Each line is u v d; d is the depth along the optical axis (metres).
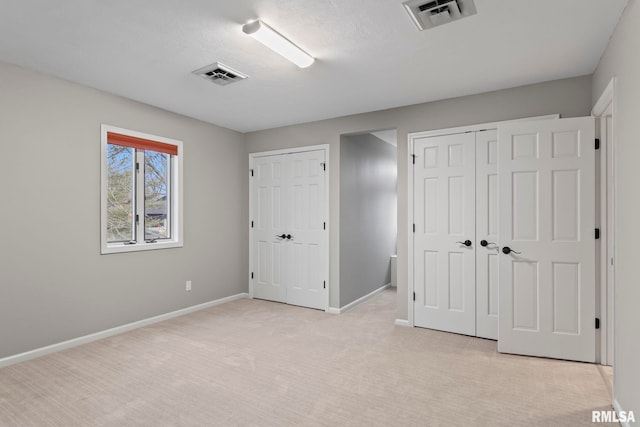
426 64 2.87
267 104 3.88
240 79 3.17
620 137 2.19
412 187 3.87
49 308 3.10
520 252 3.04
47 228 3.09
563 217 2.93
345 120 4.34
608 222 2.82
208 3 2.04
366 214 5.16
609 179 2.82
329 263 4.46
